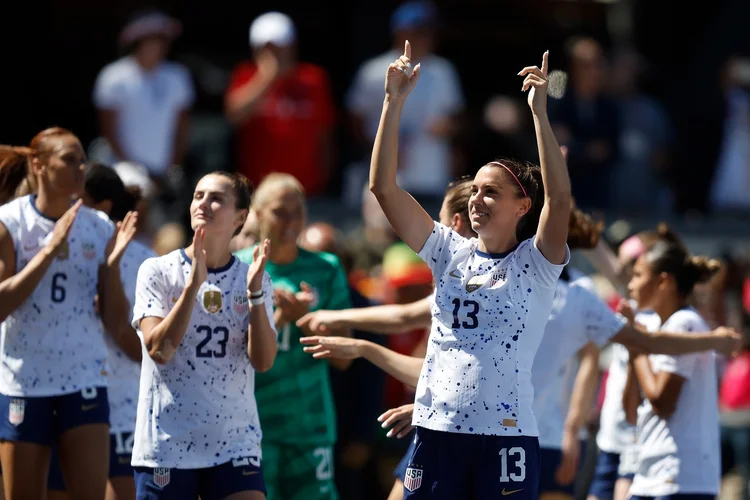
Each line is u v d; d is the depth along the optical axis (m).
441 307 17.38
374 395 27.52
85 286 20.89
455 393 17.00
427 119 42.50
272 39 40.19
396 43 42.91
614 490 25.36
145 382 18.77
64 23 47.00
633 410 23.80
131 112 38.78
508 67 51.66
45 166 20.55
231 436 18.73
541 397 21.92
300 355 23.00
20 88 46.75
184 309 17.91
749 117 48.38
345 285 24.16
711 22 51.03
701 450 22.77
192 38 48.25
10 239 20.45
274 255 23.70
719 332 22.06
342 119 47.50
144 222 25.14
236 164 41.66
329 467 23.25
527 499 16.98
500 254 17.33
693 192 49.44
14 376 20.42
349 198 42.59
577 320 21.69
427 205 41.16
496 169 17.30
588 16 51.06
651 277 23.47
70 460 20.48
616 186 44.00
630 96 45.56
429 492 17.27
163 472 18.42
